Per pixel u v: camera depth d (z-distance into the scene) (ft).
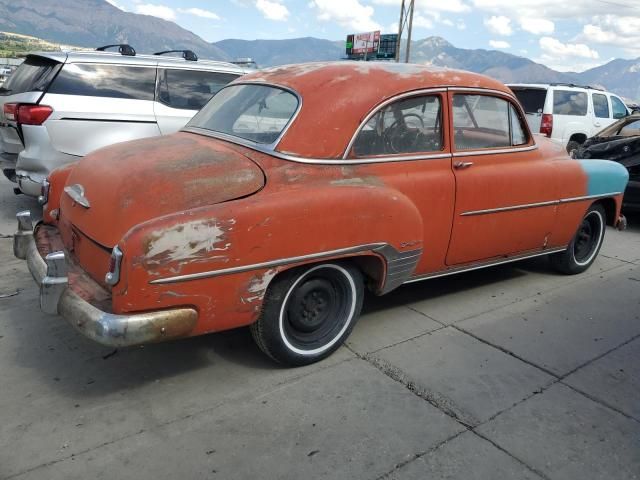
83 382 9.73
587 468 7.97
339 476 7.58
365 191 10.07
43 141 18.04
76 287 9.23
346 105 10.51
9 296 13.32
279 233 8.96
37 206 22.18
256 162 9.88
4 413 8.73
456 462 7.95
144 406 9.06
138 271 7.95
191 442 8.18
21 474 7.39
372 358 10.91
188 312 8.48
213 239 8.36
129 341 8.14
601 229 16.80
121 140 19.06
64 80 18.37
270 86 11.65
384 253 10.49
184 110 20.18
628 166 23.29
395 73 11.54
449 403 9.43
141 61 19.70
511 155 13.32
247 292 8.91
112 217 8.95
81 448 7.97
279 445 8.17
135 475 7.46
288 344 10.11
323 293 10.41
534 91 37.63
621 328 12.84
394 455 8.04
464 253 12.75
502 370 10.66
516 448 8.32
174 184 9.04
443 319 12.93
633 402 9.77
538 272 16.74
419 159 11.40
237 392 9.55
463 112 12.32
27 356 10.54
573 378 10.48
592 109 38.60
